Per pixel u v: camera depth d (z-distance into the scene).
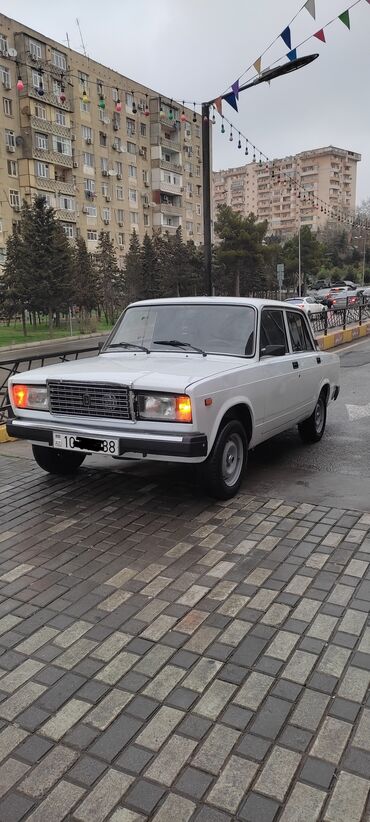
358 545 4.02
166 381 4.25
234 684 2.62
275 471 5.85
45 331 36.97
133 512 4.67
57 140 49.19
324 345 18.16
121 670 2.73
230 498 4.95
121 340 5.71
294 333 6.42
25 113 45.97
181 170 65.44
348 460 6.26
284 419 5.85
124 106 56.78
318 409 7.05
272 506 4.78
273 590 3.42
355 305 23.72
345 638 2.95
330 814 2.00
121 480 5.50
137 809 2.02
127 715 2.45
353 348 18.33
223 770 2.17
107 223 56.47
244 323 5.39
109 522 4.47
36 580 3.59
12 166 46.50
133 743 2.30
